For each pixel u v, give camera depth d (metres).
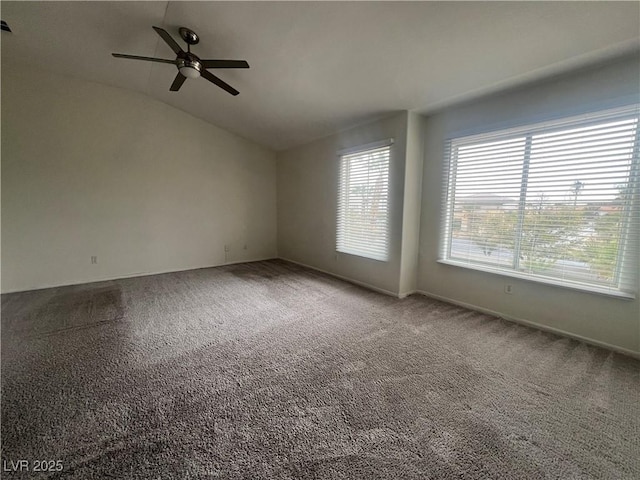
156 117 4.38
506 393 1.71
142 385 1.75
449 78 2.51
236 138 5.25
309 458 1.26
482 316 2.89
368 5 1.92
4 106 3.33
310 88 3.16
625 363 2.02
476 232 3.01
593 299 2.28
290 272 4.76
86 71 3.56
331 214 4.53
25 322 2.63
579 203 2.30
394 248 3.49
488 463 1.24
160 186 4.50
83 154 3.85
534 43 1.97
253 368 1.96
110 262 4.18
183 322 2.71
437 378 1.85
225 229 5.27
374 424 1.46
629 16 1.66
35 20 2.61
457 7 1.80
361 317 2.86
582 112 2.23
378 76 2.67
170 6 2.30
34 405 1.56
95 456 1.25
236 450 1.30
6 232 3.44
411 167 3.34
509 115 2.67
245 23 2.35
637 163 2.02
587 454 1.29
